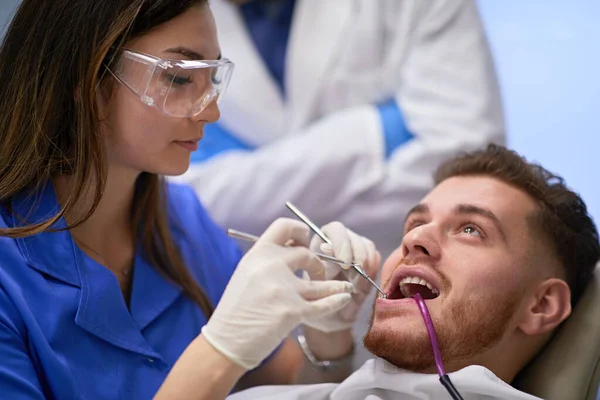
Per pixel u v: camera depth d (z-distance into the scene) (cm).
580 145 283
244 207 247
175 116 124
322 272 132
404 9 258
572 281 147
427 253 139
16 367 118
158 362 137
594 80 290
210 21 128
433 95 250
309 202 246
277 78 271
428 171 243
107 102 125
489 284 136
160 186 149
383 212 245
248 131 271
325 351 154
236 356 118
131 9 118
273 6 267
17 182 127
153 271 145
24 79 124
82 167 124
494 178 150
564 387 138
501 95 256
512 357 141
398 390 131
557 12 299
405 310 133
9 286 124
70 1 120
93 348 129
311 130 255
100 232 140
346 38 263
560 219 147
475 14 256
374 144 246
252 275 121
